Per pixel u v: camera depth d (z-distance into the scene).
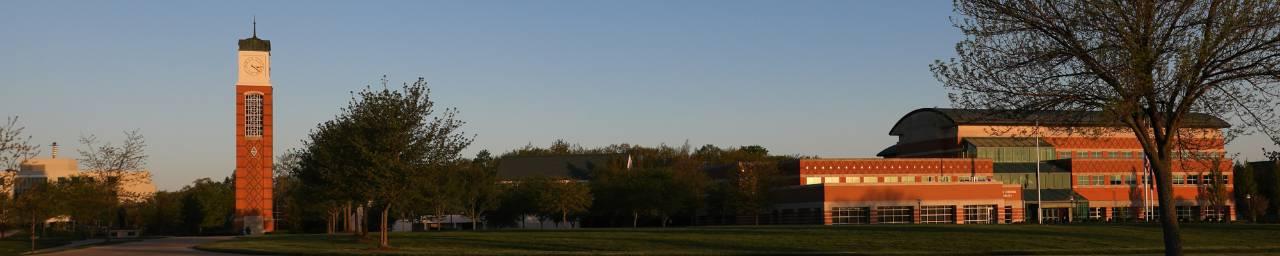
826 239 55.03
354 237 62.00
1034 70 29.67
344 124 50.72
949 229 61.28
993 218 106.94
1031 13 29.17
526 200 104.25
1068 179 119.88
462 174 92.94
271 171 108.38
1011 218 109.12
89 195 59.47
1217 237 56.31
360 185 49.41
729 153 169.00
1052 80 29.70
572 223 111.62
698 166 128.62
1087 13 28.34
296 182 105.94
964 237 55.59
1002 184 108.50
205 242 62.88
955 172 116.00
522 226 118.50
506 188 107.50
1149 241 53.38
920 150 129.00
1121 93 28.53
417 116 50.34
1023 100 29.67
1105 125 30.22
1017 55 29.70
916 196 103.44
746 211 105.69
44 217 53.03
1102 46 28.34
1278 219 102.12
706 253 46.06
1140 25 28.55
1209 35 28.25
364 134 49.97
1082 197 118.25
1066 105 29.59
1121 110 28.47
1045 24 29.19
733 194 103.56
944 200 104.50
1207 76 29.23
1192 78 28.72
